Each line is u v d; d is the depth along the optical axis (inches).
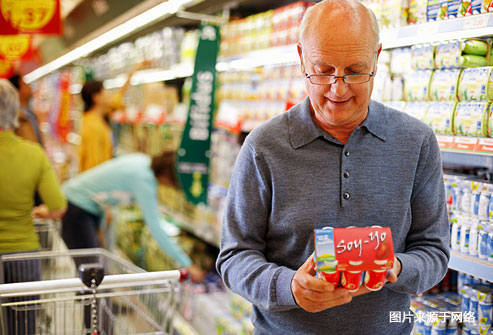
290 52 108.2
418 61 85.2
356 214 56.5
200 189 141.2
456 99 79.4
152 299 105.4
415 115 84.8
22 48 303.3
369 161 56.9
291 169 57.3
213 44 140.3
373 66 53.1
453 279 91.2
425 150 58.5
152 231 137.2
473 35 74.5
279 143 57.9
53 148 346.9
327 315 57.4
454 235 80.0
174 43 178.5
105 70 272.5
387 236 48.9
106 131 204.7
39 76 472.4
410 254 56.2
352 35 49.9
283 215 57.5
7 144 116.0
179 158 139.0
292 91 117.2
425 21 81.9
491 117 73.0
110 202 147.3
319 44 50.6
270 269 53.8
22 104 187.0
